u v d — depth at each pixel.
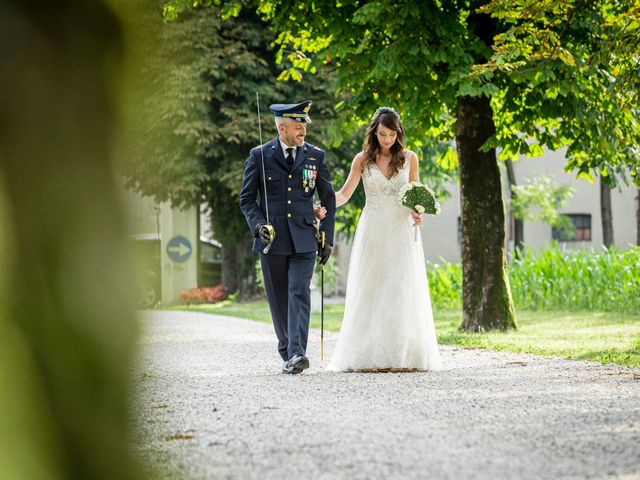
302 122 12.12
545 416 7.95
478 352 15.11
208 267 47.25
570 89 18.16
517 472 5.54
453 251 60.69
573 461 5.91
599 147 20.19
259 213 12.02
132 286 1.33
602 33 19.00
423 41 18.41
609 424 7.51
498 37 16.62
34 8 1.28
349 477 5.38
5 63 1.27
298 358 11.73
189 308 36.22
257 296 42.62
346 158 40.59
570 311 28.61
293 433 7.06
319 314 30.91
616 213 59.25
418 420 7.73
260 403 8.90
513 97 19.72
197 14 37.00
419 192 12.04
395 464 5.79
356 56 19.48
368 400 9.09
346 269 59.03
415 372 11.93
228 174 37.94
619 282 28.30
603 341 17.22
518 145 20.70
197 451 6.21
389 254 12.15
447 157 24.81
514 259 32.22
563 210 58.56
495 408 8.47
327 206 12.30
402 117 18.92
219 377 11.48
